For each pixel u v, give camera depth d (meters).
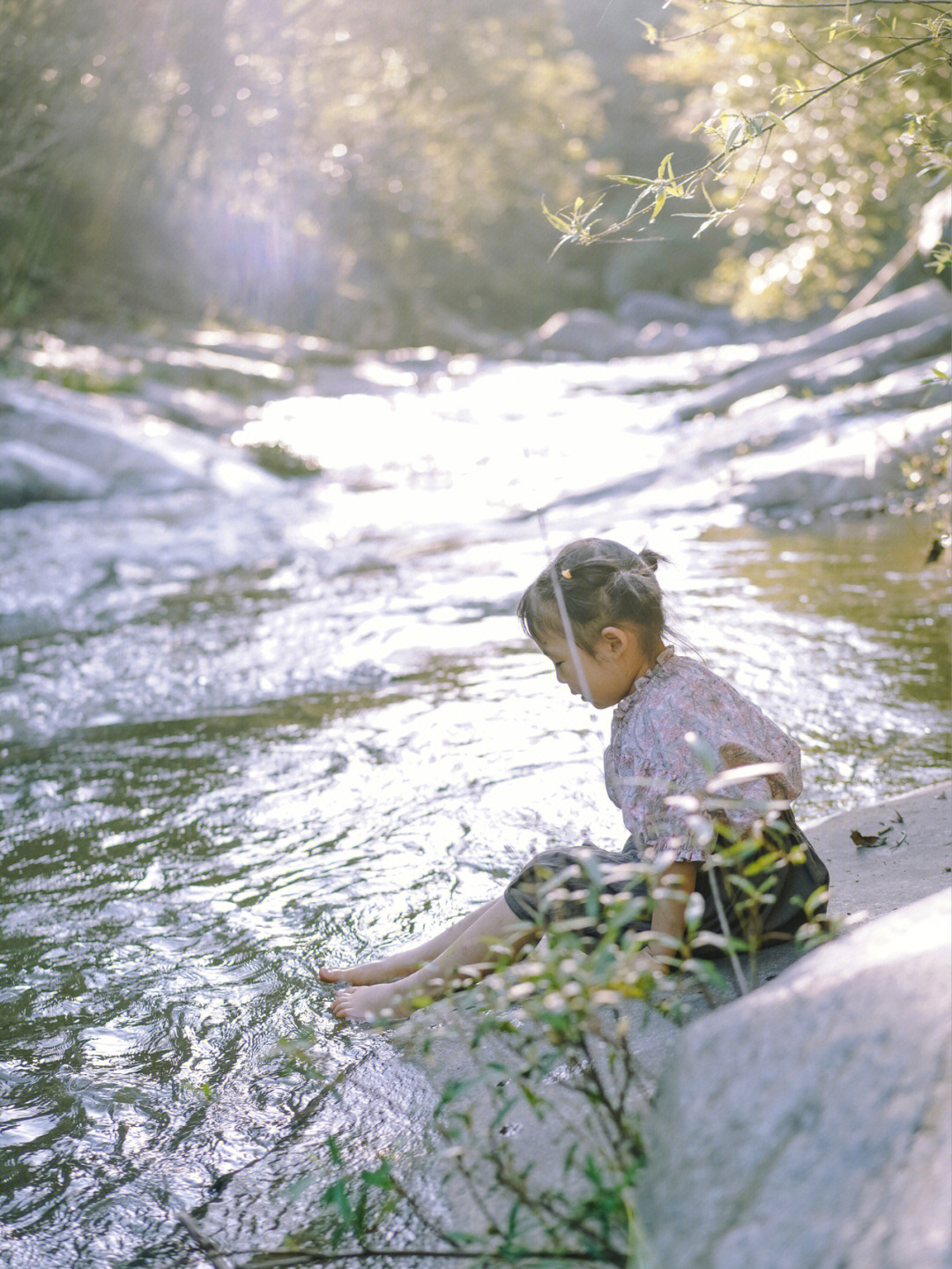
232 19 21.28
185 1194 1.97
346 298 32.53
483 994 1.94
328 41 23.47
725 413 12.24
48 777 4.09
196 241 25.81
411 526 8.82
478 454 12.35
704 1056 1.55
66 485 10.61
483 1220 1.76
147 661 5.55
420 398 19.03
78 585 7.39
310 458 13.00
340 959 2.75
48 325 19.50
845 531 7.22
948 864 2.72
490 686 4.80
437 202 31.70
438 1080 2.19
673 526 7.79
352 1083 2.23
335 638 5.77
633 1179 1.54
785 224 12.47
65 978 2.74
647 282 37.09
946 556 6.16
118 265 23.41
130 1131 2.16
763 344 23.72
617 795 2.43
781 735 2.43
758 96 9.96
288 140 24.78
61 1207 1.95
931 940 1.56
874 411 9.20
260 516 9.70
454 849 3.29
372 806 3.65
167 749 4.33
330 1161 2.01
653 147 36.75
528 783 3.72
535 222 39.72
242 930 2.92
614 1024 2.23
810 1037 1.47
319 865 3.26
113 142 21.06
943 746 3.74
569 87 31.19
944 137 3.10
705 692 2.39
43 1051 2.44
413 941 2.80
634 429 12.68
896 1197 1.22
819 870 2.43
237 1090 2.27
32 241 19.67
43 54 16.75
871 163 10.30
